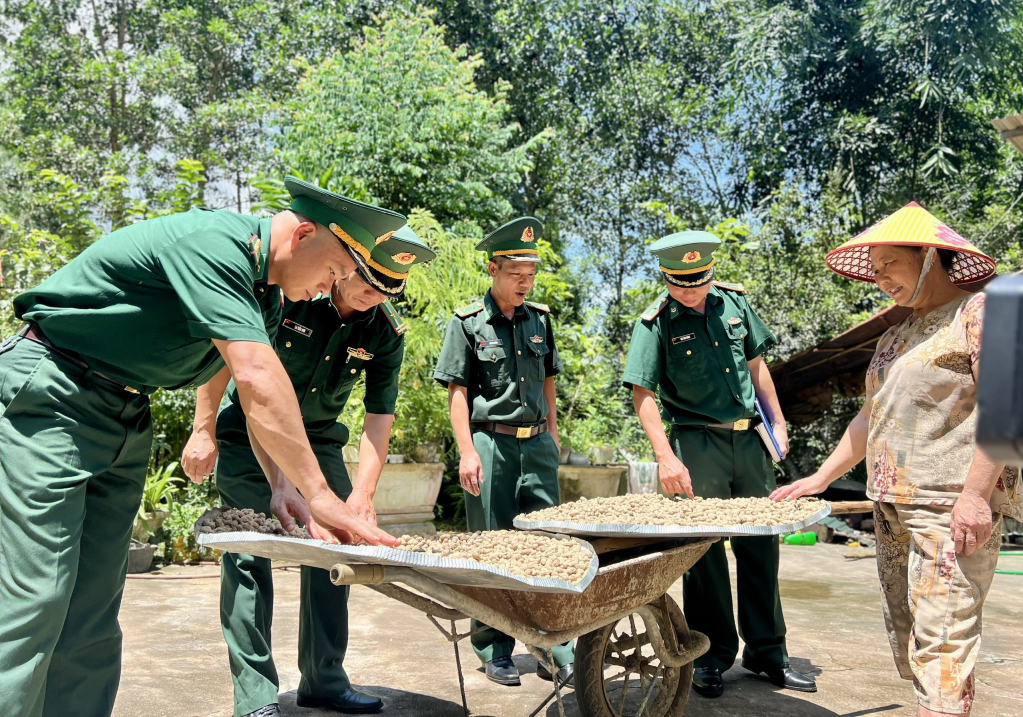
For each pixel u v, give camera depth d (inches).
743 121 674.8
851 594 224.5
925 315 96.5
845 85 620.7
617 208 703.1
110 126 776.9
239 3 815.7
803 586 237.0
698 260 132.7
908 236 93.9
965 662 86.6
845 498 354.3
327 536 79.9
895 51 589.9
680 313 136.2
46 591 70.1
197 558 243.9
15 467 71.6
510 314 140.0
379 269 91.1
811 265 421.4
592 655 104.4
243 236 77.9
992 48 569.9
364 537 73.3
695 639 109.7
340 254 81.0
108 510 81.5
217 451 105.7
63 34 818.2
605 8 700.0
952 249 91.4
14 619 69.0
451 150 439.5
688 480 127.1
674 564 101.7
